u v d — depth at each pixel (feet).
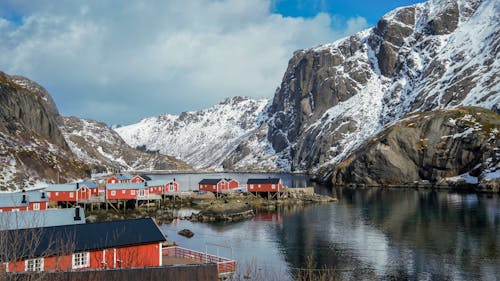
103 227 126.21
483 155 425.28
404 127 511.40
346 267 154.10
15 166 450.30
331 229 226.99
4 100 563.89
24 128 569.23
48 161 524.93
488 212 263.08
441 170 463.83
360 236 206.08
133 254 115.65
